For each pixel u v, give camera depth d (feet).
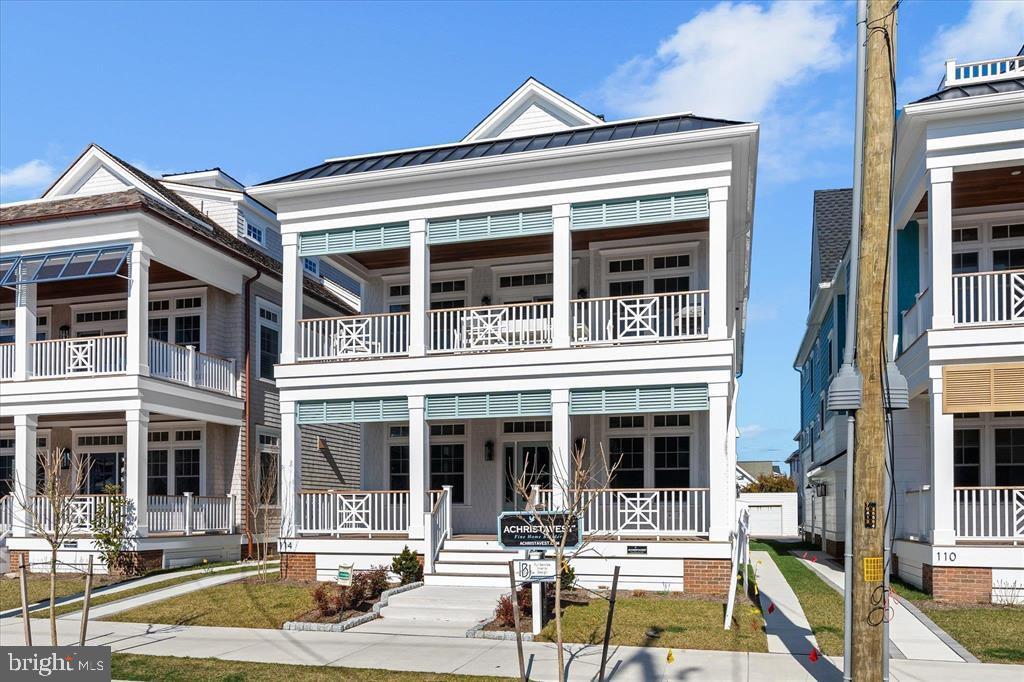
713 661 36.50
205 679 34.65
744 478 201.77
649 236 63.62
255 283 82.12
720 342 52.90
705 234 62.80
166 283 79.05
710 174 53.93
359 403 60.34
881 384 28.66
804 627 43.68
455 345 59.57
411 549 56.80
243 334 79.56
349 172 62.64
